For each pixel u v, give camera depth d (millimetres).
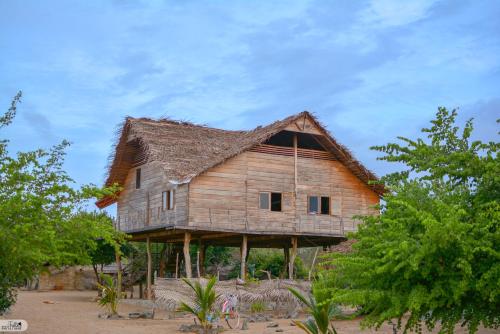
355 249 9414
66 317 22328
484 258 7914
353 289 8500
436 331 16531
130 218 31062
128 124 30875
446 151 9711
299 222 29016
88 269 42500
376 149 10148
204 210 26875
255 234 28078
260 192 28375
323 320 11266
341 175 30625
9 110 12625
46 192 11789
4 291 13867
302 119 28609
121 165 32219
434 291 7871
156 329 19031
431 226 7453
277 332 18141
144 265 35469
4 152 12164
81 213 12836
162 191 29203
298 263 37594
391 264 7840
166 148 28594
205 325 18391
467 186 9156
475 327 8164
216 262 40594
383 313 8094
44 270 13289
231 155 27250
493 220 7938
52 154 12633
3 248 10656
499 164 8594
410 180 9578
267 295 25125
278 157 29125
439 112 9820
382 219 9156
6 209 10625
